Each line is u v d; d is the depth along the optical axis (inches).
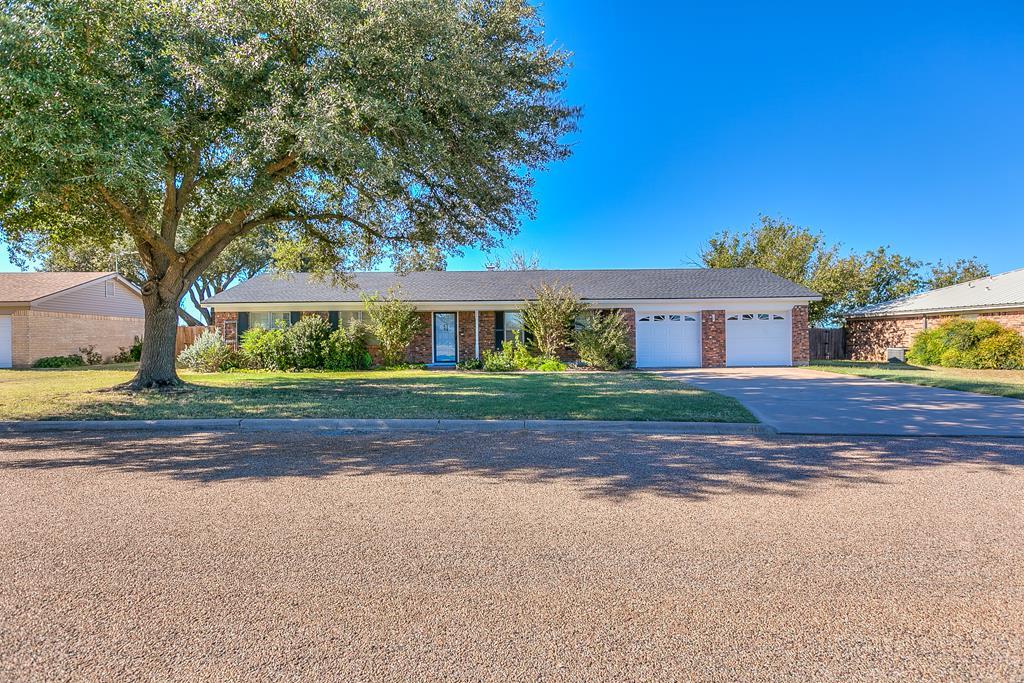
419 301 859.4
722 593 132.3
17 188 344.5
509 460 263.6
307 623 119.0
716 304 869.8
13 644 110.4
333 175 422.3
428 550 158.2
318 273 674.2
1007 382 568.4
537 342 854.5
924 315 949.8
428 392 504.7
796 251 1226.6
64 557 152.5
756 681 99.0
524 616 122.3
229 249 1249.4
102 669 102.1
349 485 222.2
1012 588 134.0
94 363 1006.4
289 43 374.9
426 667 103.7
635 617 121.6
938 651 108.5
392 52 353.1
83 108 309.1
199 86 355.9
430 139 372.8
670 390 519.5
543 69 426.6
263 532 171.6
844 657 106.5
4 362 880.3
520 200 475.8
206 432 336.2
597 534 169.9
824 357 1148.5
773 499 202.8
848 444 297.1
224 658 106.0
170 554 154.8
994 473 237.8
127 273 1342.3
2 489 216.4
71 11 311.4
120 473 240.5
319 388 538.6
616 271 1012.5
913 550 156.6
